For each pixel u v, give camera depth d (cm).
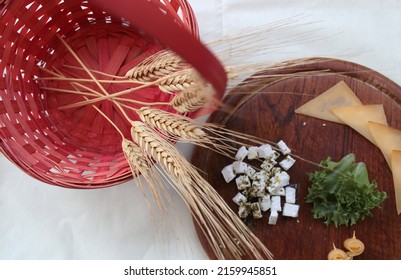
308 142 56
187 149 58
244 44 49
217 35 59
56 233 58
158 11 38
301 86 56
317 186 53
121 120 56
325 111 56
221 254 52
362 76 56
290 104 56
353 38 59
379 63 59
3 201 59
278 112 56
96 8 54
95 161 53
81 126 55
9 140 49
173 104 49
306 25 59
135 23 37
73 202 59
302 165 56
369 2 58
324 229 55
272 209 55
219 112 56
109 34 56
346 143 56
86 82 56
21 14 50
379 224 55
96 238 58
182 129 49
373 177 55
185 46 36
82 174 52
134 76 52
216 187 56
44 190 59
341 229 55
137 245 58
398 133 55
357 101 56
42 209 59
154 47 55
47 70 54
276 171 55
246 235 52
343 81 56
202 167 56
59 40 55
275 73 56
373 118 55
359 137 56
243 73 50
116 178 49
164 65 49
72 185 49
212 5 59
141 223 58
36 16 52
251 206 55
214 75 37
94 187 49
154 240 58
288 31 58
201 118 58
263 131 56
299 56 58
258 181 55
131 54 56
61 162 52
